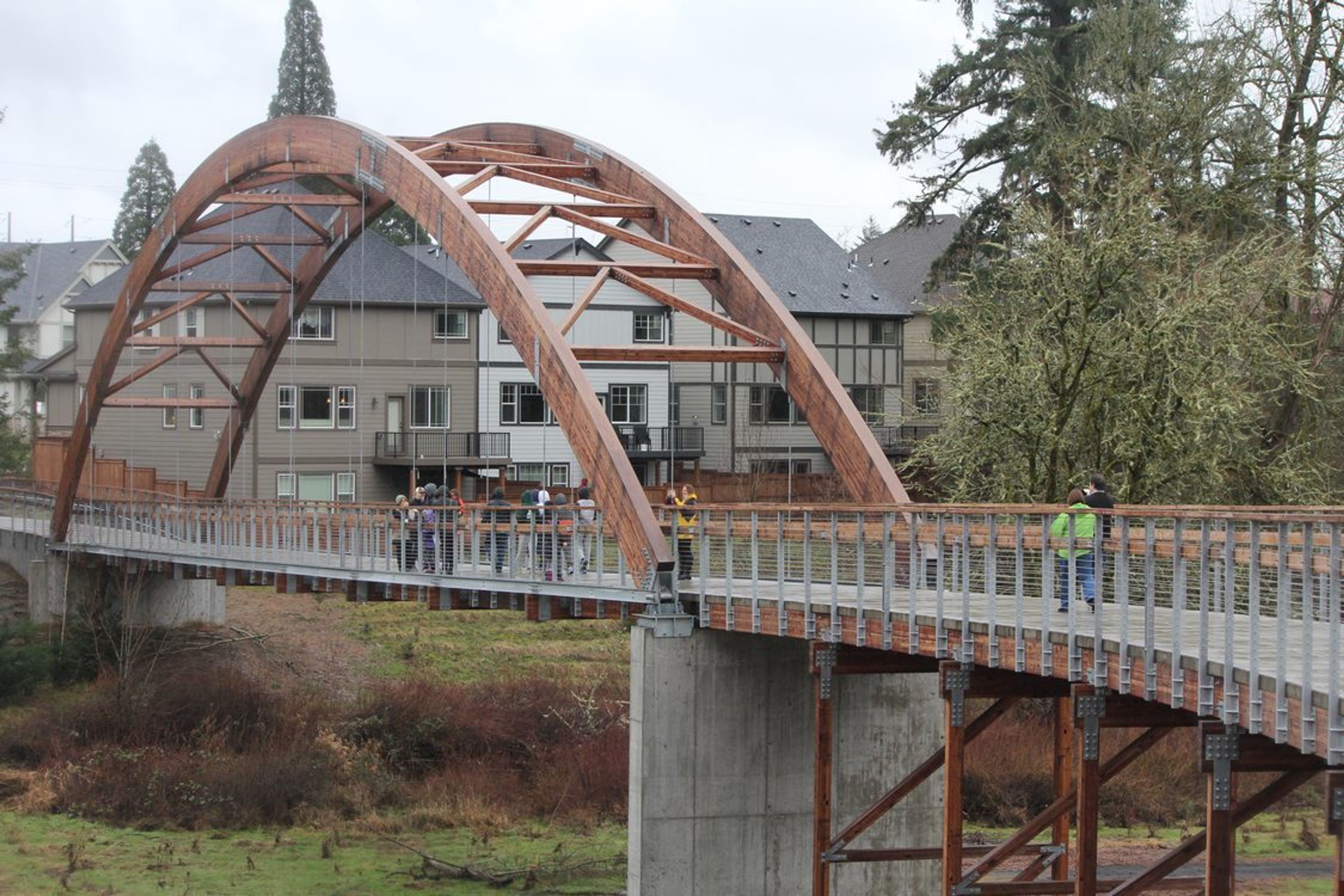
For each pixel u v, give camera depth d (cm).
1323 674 1520
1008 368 3191
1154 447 3152
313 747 3672
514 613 4834
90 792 3372
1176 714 1838
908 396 6656
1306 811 3591
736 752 2514
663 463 6203
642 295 6238
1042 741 3591
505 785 3581
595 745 3659
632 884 2489
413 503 3209
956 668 2002
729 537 2409
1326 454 3606
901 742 2628
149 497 4725
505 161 3375
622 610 2627
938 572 2011
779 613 2312
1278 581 1538
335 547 3938
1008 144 4519
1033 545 1892
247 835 3231
